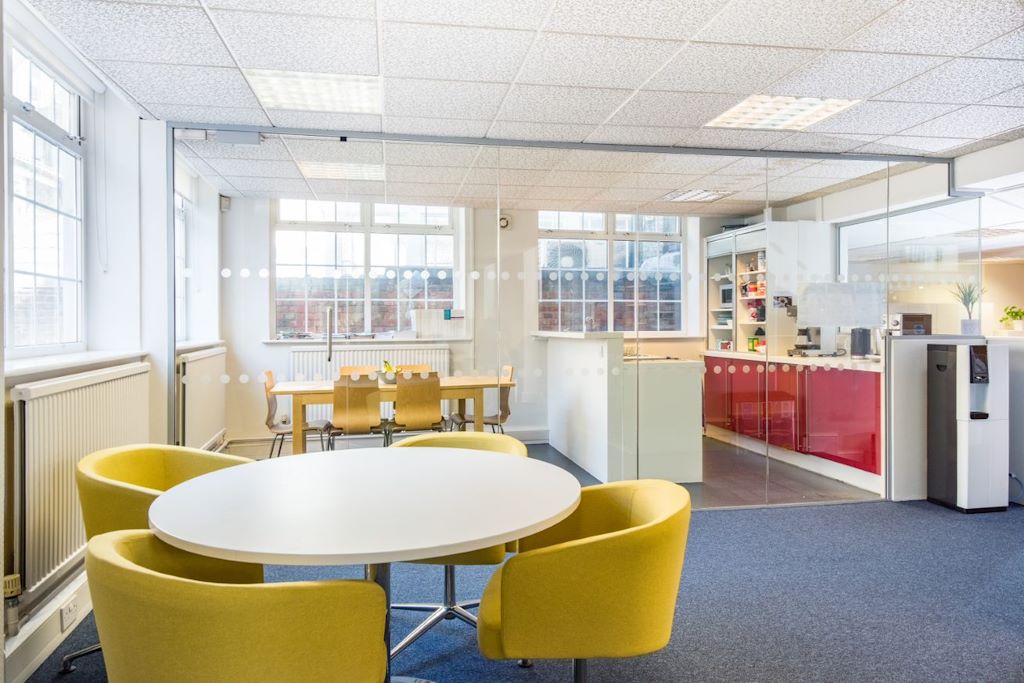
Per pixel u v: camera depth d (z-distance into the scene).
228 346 3.79
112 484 1.83
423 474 1.88
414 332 4.15
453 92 3.18
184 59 2.78
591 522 1.94
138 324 3.46
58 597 2.29
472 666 2.12
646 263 4.69
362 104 3.38
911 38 2.61
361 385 3.97
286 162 3.91
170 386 3.53
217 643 1.11
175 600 1.10
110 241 3.41
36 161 2.77
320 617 1.15
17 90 2.59
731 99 3.31
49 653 2.15
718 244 4.73
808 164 4.39
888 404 4.27
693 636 2.31
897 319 4.59
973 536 3.48
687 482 4.51
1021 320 8.17
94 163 3.35
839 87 3.14
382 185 4.12
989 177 4.21
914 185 4.57
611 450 4.41
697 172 4.48
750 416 4.66
